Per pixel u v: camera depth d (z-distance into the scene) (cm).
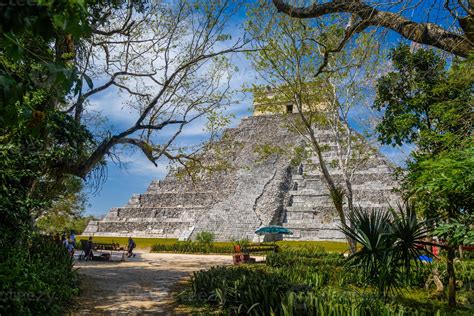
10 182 884
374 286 893
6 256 770
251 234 4028
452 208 842
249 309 727
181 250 2948
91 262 2045
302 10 680
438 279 1134
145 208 4938
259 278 898
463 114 734
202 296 988
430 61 1153
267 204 4300
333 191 1549
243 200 4431
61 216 2553
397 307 731
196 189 5012
